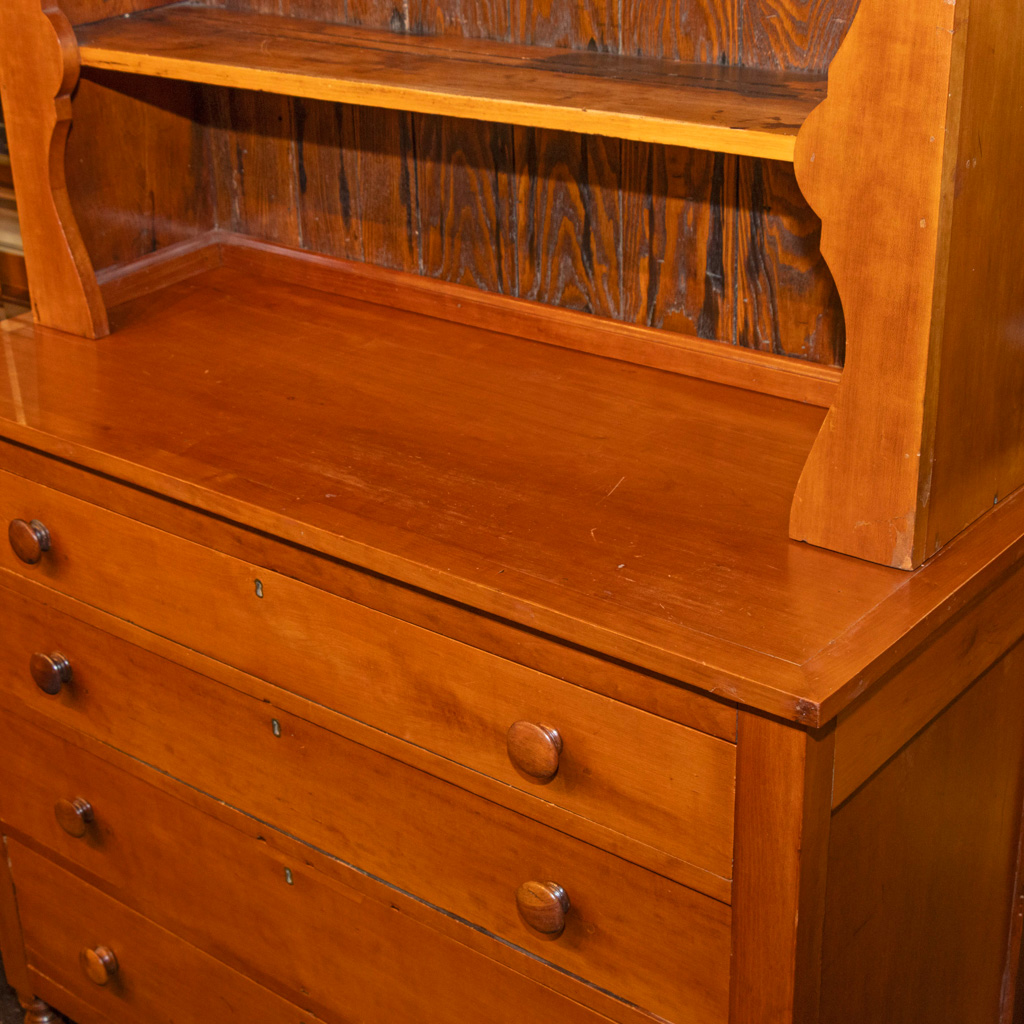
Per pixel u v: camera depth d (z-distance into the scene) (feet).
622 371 5.59
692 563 4.16
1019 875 5.63
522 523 4.41
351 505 4.53
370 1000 5.36
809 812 3.74
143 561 5.18
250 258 6.67
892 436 3.94
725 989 4.14
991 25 3.50
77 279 5.83
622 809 4.12
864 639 3.75
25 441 5.17
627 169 5.41
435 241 6.11
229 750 5.32
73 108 5.84
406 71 4.90
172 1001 6.26
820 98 4.35
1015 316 4.14
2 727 6.31
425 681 4.47
